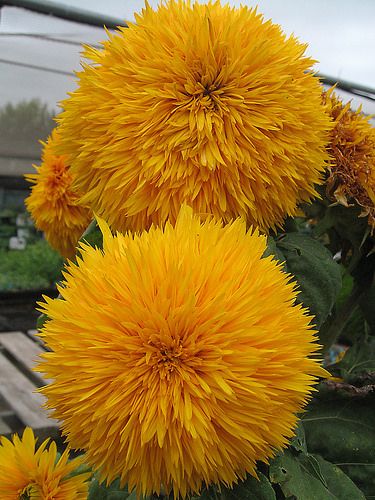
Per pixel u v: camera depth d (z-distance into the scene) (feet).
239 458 0.67
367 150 1.00
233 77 0.81
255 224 0.86
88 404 0.65
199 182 0.80
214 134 0.80
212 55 0.80
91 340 0.66
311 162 0.87
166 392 0.64
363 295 1.18
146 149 0.80
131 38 0.83
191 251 0.70
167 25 0.83
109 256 0.72
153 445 0.65
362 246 1.10
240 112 0.81
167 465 0.65
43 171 1.56
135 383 0.65
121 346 0.66
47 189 1.52
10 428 2.35
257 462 0.81
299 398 0.69
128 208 0.84
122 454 0.67
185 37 0.81
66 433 0.72
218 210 0.82
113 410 0.64
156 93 0.79
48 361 0.69
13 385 2.66
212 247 0.70
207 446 0.63
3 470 1.05
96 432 0.66
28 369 2.97
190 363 0.65
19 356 3.08
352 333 1.53
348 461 1.03
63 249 1.59
